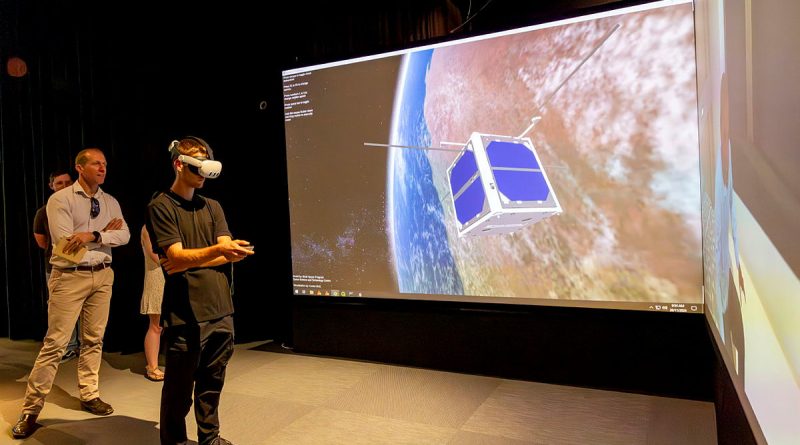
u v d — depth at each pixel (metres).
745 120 0.98
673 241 2.69
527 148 3.01
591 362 3.00
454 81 3.25
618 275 2.83
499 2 3.43
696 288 2.65
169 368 2.11
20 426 2.56
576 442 2.33
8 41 4.50
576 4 3.24
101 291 2.90
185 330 2.08
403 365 3.55
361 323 3.71
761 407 0.94
